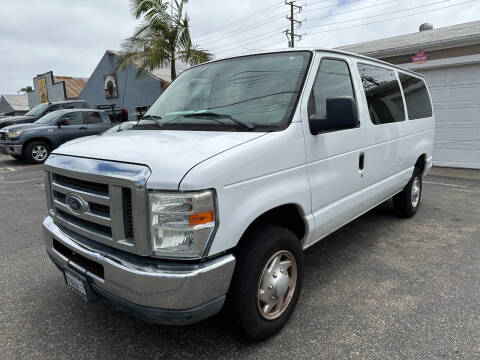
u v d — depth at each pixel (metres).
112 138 2.69
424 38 10.84
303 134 2.69
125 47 13.80
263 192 2.37
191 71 3.68
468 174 8.69
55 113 12.43
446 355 2.45
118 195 2.10
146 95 19.67
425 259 3.97
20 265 3.93
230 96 2.97
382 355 2.47
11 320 2.93
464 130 9.30
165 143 2.35
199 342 2.64
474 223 5.12
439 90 9.57
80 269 2.40
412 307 3.03
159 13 12.75
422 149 5.10
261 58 3.20
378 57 10.41
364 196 3.59
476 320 2.83
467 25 12.07
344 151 3.17
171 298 2.01
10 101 45.56
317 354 2.49
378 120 3.81
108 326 2.85
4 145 11.48
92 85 23.50
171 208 1.98
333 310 3.01
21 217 5.72
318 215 2.91
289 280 2.69
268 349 2.55
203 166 2.02
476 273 3.62
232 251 2.31
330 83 3.12
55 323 2.89
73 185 2.44
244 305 2.37
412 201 5.29
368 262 3.91
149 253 2.06
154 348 2.59
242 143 2.30
